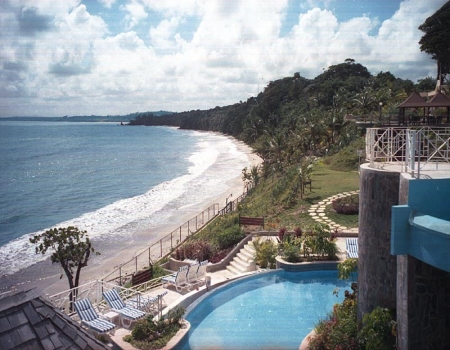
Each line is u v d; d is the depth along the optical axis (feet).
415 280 27.14
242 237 73.82
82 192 184.75
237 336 41.09
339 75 388.98
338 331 35.06
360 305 34.78
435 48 145.38
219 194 167.84
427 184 26.35
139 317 43.37
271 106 412.57
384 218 32.35
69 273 62.64
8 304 16.74
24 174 239.09
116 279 71.77
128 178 224.33
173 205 150.51
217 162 289.33
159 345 38.47
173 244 98.32
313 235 62.18
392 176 31.81
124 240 107.45
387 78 316.60
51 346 16.58
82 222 129.18
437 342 27.68
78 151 383.45
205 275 58.95
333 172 131.85
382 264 32.60
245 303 49.78
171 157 333.01
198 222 120.98
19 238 112.27
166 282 57.11
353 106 235.81
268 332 41.98
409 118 60.18
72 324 18.79
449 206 26.50
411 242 25.98
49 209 149.69
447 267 22.70
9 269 87.40
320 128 190.19
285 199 102.22
